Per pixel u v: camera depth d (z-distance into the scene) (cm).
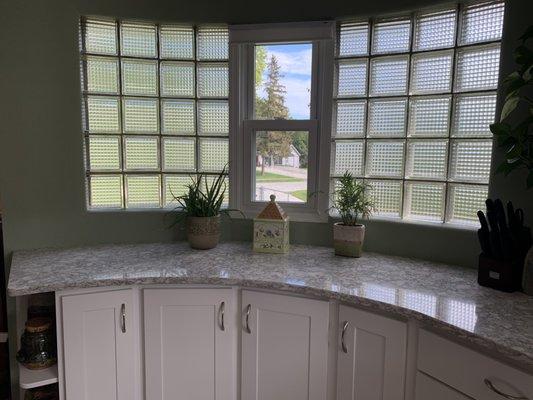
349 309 149
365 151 203
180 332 165
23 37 191
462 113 179
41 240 203
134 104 213
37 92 195
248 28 204
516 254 149
